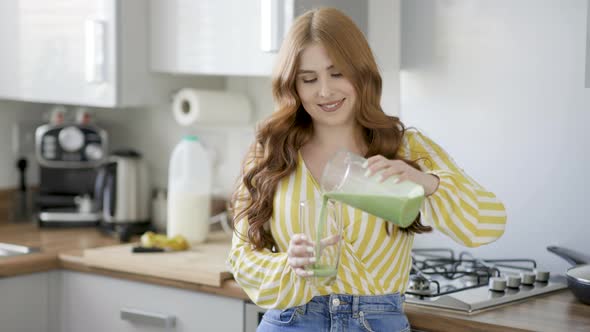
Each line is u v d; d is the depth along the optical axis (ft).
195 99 9.11
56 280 8.51
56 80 9.31
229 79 9.93
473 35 7.84
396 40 8.31
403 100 8.29
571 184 7.38
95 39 8.84
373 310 5.82
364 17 8.43
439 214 5.67
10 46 9.67
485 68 7.78
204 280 7.31
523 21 7.56
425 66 8.14
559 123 7.41
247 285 6.02
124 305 7.99
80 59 9.10
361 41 5.91
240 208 6.30
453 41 7.95
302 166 6.10
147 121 10.73
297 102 6.04
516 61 7.61
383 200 5.19
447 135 8.04
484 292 6.62
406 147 6.20
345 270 5.82
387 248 5.88
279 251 6.31
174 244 8.42
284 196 6.05
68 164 10.32
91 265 8.14
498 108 7.73
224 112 9.33
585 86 7.26
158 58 8.96
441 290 6.70
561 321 5.94
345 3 8.14
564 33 7.35
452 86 7.98
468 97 7.89
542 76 7.48
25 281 8.25
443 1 8.00
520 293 6.62
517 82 7.61
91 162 10.35
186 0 8.64
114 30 8.79
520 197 7.66
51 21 9.29
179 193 8.76
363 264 5.90
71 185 10.57
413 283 6.64
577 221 7.37
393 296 5.91
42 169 10.55
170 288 7.63
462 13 7.89
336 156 5.40
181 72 8.79
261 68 8.09
